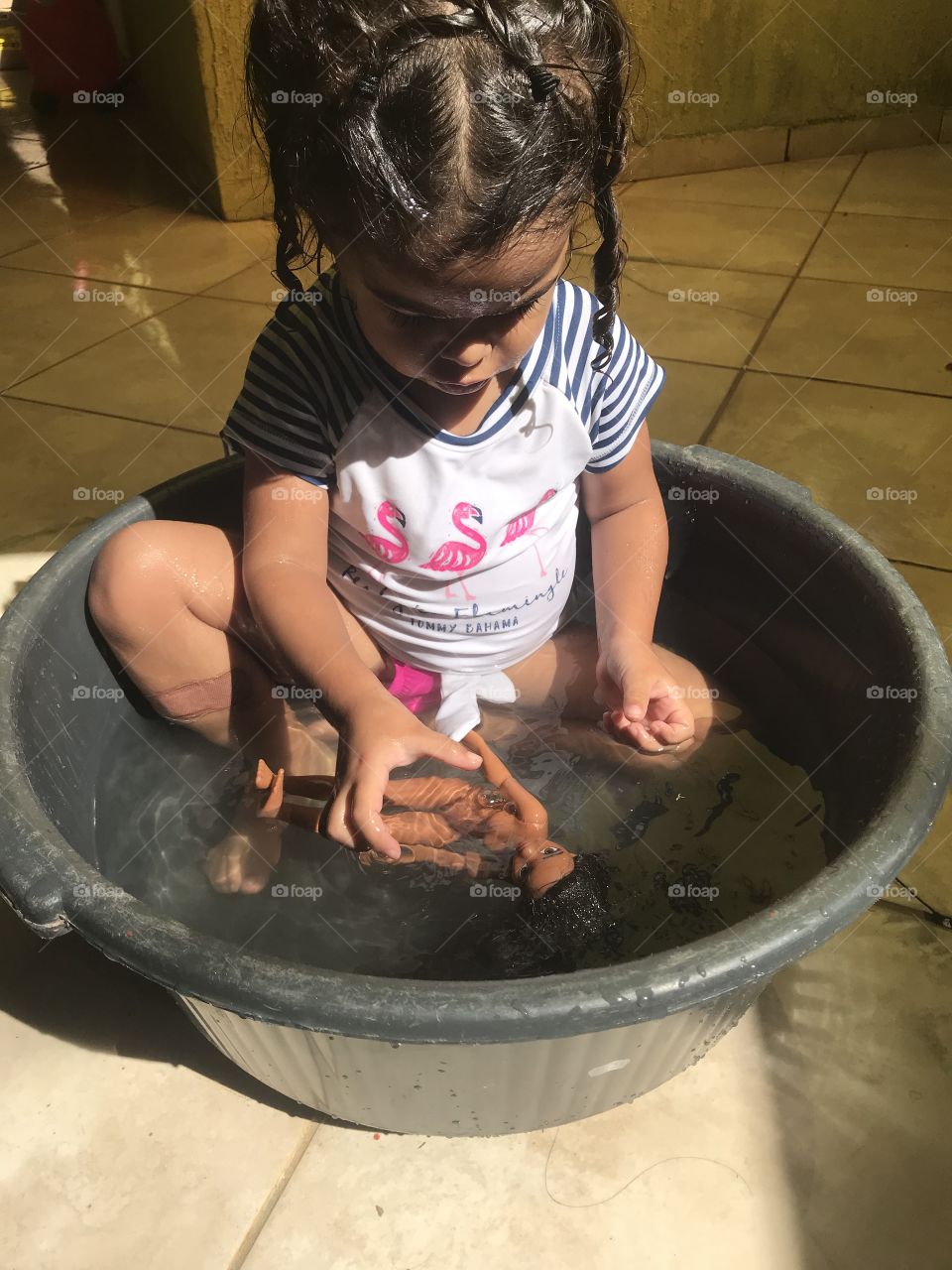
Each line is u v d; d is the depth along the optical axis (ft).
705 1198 2.56
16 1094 2.78
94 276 7.02
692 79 8.06
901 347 5.99
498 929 2.71
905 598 2.78
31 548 4.57
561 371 2.94
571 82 2.13
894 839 2.17
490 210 2.02
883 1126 2.68
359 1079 2.37
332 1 2.10
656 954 1.98
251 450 2.90
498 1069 2.26
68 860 2.15
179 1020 2.94
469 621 3.18
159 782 3.14
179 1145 2.68
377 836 2.45
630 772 3.15
